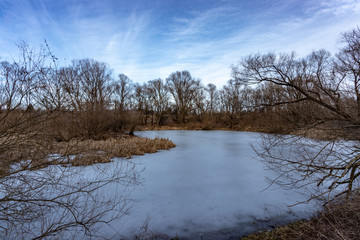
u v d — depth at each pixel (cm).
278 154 876
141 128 3606
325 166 442
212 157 1144
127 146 1289
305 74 614
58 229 328
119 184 666
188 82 4619
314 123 517
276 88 648
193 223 439
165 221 446
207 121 3984
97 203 494
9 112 321
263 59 662
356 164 371
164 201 547
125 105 2527
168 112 4797
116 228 413
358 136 450
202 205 527
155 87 4656
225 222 443
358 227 300
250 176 777
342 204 371
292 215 467
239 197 576
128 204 522
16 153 364
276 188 644
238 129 3406
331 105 552
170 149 1438
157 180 725
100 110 1680
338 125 530
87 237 375
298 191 608
